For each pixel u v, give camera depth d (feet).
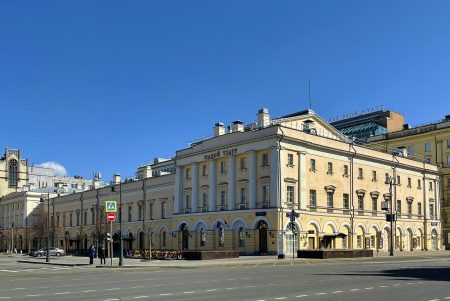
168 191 270.05
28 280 97.14
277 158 202.39
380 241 252.01
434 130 320.91
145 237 284.20
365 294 64.08
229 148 223.30
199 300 59.26
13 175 526.98
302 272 107.34
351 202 236.02
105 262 168.35
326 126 243.19
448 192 314.35
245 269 121.60
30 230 397.80
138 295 65.31
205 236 231.09
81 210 355.77
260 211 204.85
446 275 96.99
